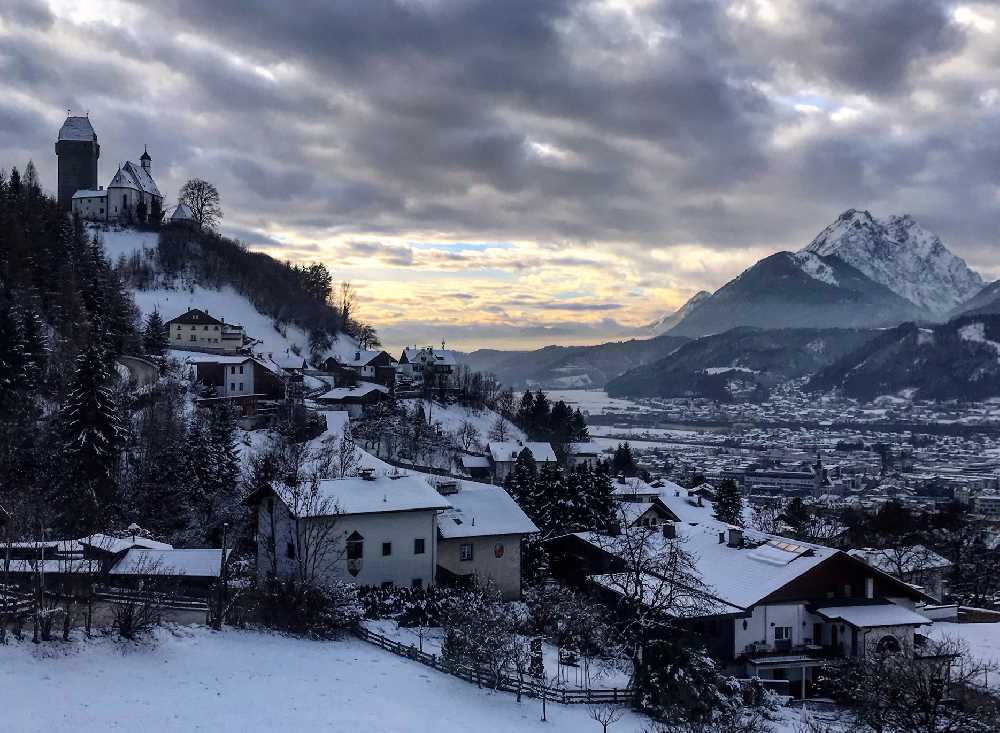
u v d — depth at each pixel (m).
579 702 50.62
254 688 44.69
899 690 44.75
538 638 58.84
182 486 90.12
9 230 138.50
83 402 77.00
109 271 173.25
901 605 65.19
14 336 90.44
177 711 40.06
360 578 68.31
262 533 73.50
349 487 72.06
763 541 71.38
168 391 123.62
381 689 47.34
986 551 124.75
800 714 52.75
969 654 64.50
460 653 52.09
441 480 88.75
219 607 55.69
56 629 48.38
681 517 108.56
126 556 65.38
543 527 96.44
